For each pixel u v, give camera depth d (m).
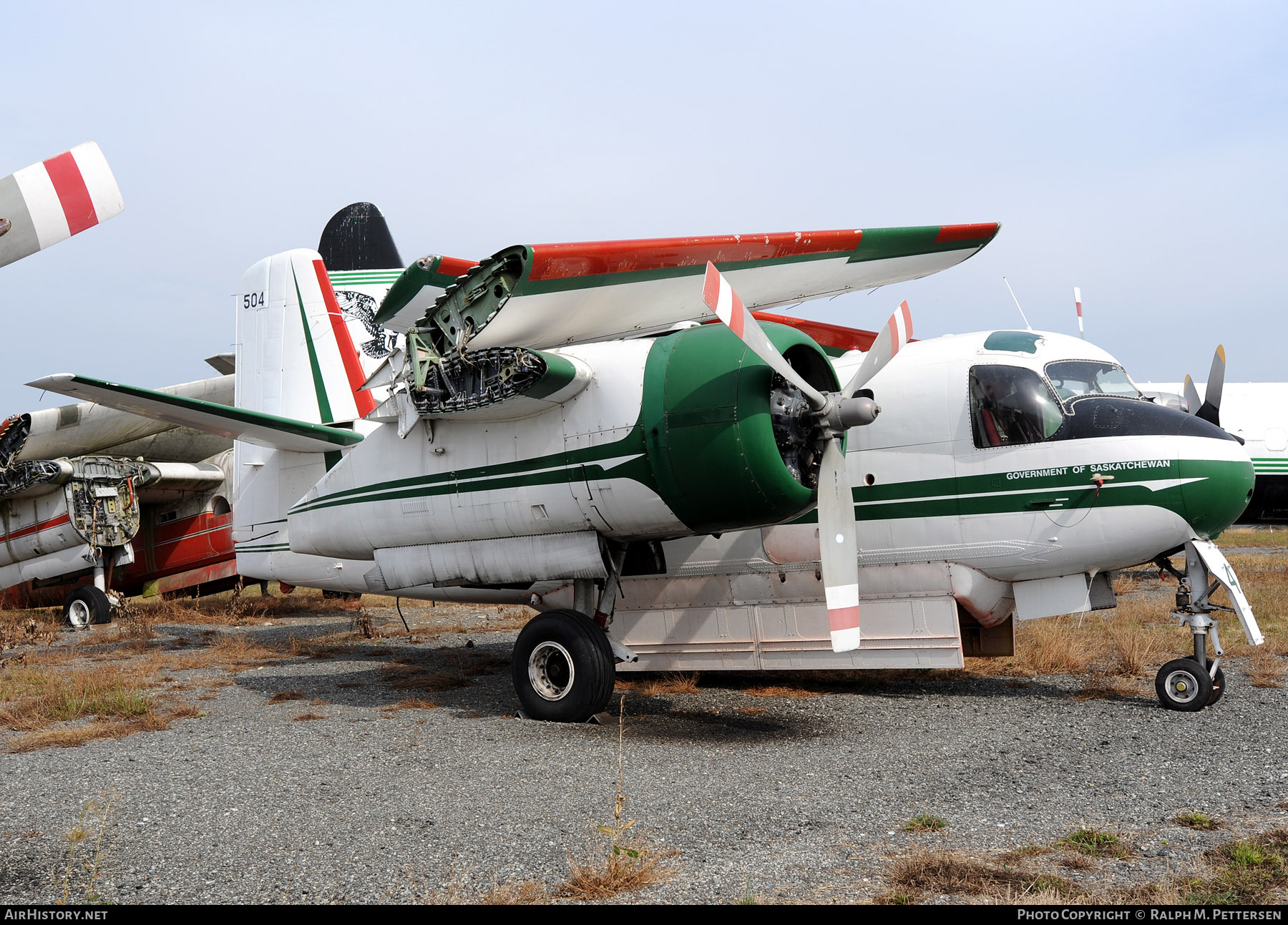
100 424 16.38
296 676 10.16
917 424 8.19
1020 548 7.82
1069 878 3.81
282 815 4.90
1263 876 3.76
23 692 8.97
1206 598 7.54
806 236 7.70
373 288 19.33
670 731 7.11
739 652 8.71
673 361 7.21
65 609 16.16
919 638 8.14
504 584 8.43
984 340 8.28
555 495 7.68
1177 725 6.77
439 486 8.38
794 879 3.84
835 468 6.95
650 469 7.19
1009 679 9.12
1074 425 7.68
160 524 18.42
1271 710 7.14
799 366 7.30
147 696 8.83
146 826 4.75
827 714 7.69
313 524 9.52
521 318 7.36
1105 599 8.21
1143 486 7.38
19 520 16.33
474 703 8.48
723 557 8.72
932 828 4.53
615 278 7.14
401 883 3.90
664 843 4.34
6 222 3.20
